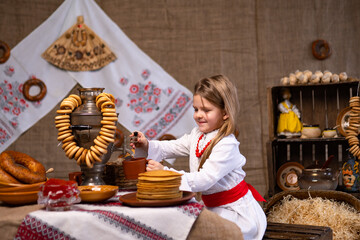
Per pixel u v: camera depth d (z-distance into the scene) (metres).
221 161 1.87
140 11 3.89
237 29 3.84
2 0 3.80
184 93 3.85
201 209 1.46
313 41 3.72
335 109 3.49
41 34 3.81
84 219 1.35
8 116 3.75
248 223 1.88
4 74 3.76
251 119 3.81
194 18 3.88
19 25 3.80
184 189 1.79
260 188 3.77
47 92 3.81
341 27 3.68
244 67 3.83
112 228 1.36
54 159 3.82
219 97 1.99
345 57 3.66
